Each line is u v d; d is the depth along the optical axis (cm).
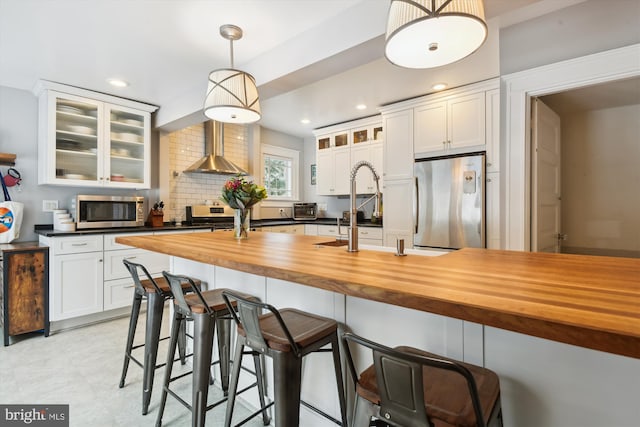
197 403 142
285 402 110
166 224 402
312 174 579
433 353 110
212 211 431
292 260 129
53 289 277
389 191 381
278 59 237
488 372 93
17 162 310
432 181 334
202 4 189
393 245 377
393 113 377
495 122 299
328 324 126
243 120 230
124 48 240
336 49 200
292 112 425
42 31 216
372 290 86
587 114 351
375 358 75
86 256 296
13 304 259
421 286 86
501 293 79
